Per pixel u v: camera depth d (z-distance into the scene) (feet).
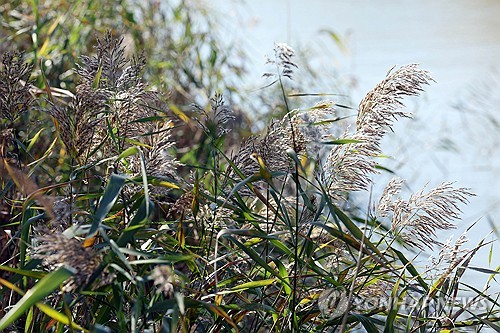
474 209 43.19
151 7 45.55
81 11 41.47
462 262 19.67
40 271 17.88
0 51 34.94
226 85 42.65
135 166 19.80
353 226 17.89
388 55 72.38
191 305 16.85
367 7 94.79
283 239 21.57
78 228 16.63
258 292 19.72
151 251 18.86
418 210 19.65
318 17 86.69
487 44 77.82
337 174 19.97
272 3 93.61
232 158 21.21
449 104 59.11
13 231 22.88
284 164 20.02
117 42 20.81
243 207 19.66
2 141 21.30
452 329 19.70
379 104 19.54
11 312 14.33
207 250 20.12
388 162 47.57
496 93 60.95
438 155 51.11
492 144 52.34
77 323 19.17
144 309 17.17
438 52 74.74
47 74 35.83
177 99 41.24
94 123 19.65
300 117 20.11
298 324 19.39
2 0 41.60
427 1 100.78
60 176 28.78
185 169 32.42
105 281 15.92
